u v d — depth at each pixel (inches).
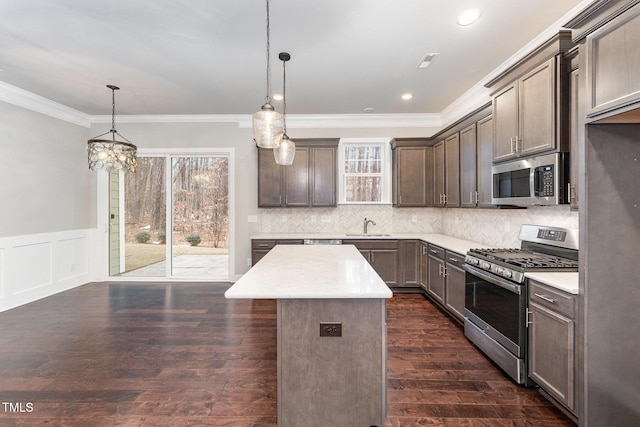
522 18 94.7
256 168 201.5
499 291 95.7
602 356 66.6
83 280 196.4
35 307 153.3
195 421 74.4
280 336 66.2
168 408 78.8
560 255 100.4
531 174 93.2
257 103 174.4
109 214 205.9
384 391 66.8
